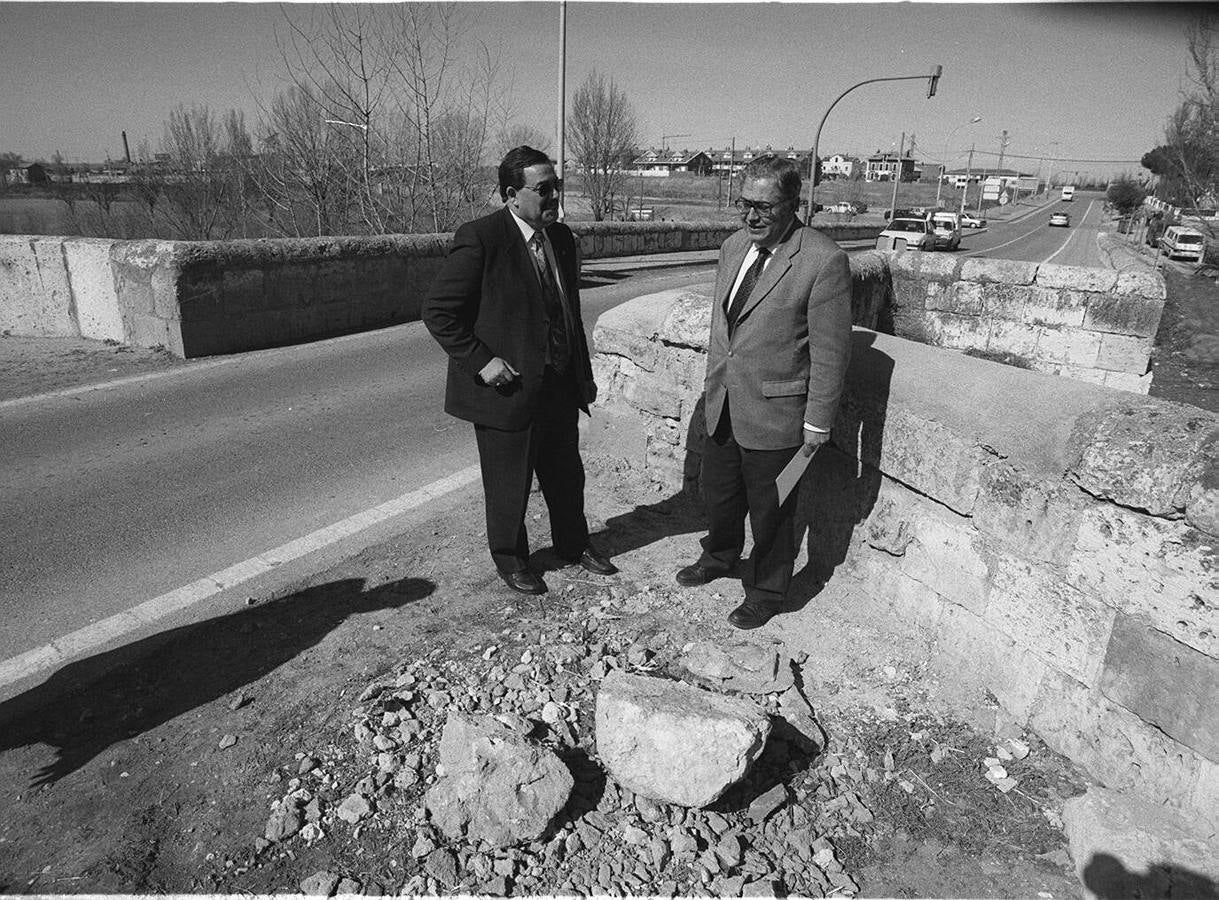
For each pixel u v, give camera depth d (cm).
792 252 280
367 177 1505
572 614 330
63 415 645
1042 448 251
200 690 286
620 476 471
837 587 339
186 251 826
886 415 305
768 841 229
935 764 255
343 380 782
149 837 223
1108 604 233
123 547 414
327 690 282
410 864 214
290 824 224
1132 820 211
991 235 5647
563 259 338
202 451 568
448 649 305
